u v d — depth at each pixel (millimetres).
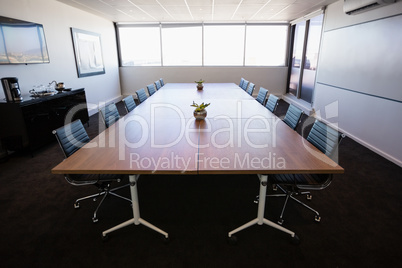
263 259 1855
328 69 5355
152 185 2941
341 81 4844
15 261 1836
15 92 3533
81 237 2092
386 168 3346
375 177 3102
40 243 2020
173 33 8070
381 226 2211
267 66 8266
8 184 2955
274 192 2768
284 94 8484
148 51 8273
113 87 7863
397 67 3430
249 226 2115
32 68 4312
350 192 2764
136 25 7938
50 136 4188
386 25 3625
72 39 5473
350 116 4574
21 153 3898
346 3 4293
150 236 2100
